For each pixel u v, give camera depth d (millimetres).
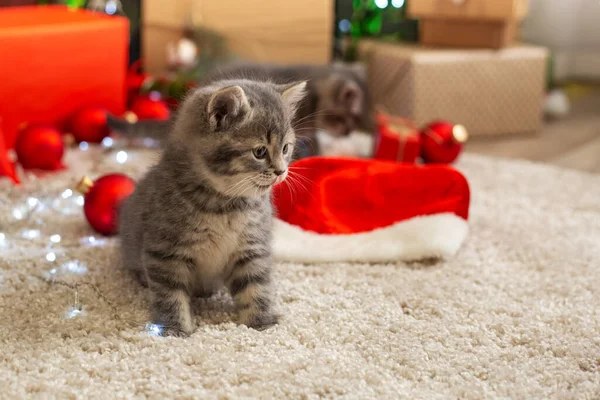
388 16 1581
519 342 824
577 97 1799
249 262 846
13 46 1216
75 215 1060
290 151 840
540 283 930
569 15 1858
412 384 760
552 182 1221
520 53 1455
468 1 1426
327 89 1288
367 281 925
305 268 949
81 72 1296
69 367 762
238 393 737
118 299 870
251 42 1504
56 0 1528
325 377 756
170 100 1394
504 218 1091
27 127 1178
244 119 790
